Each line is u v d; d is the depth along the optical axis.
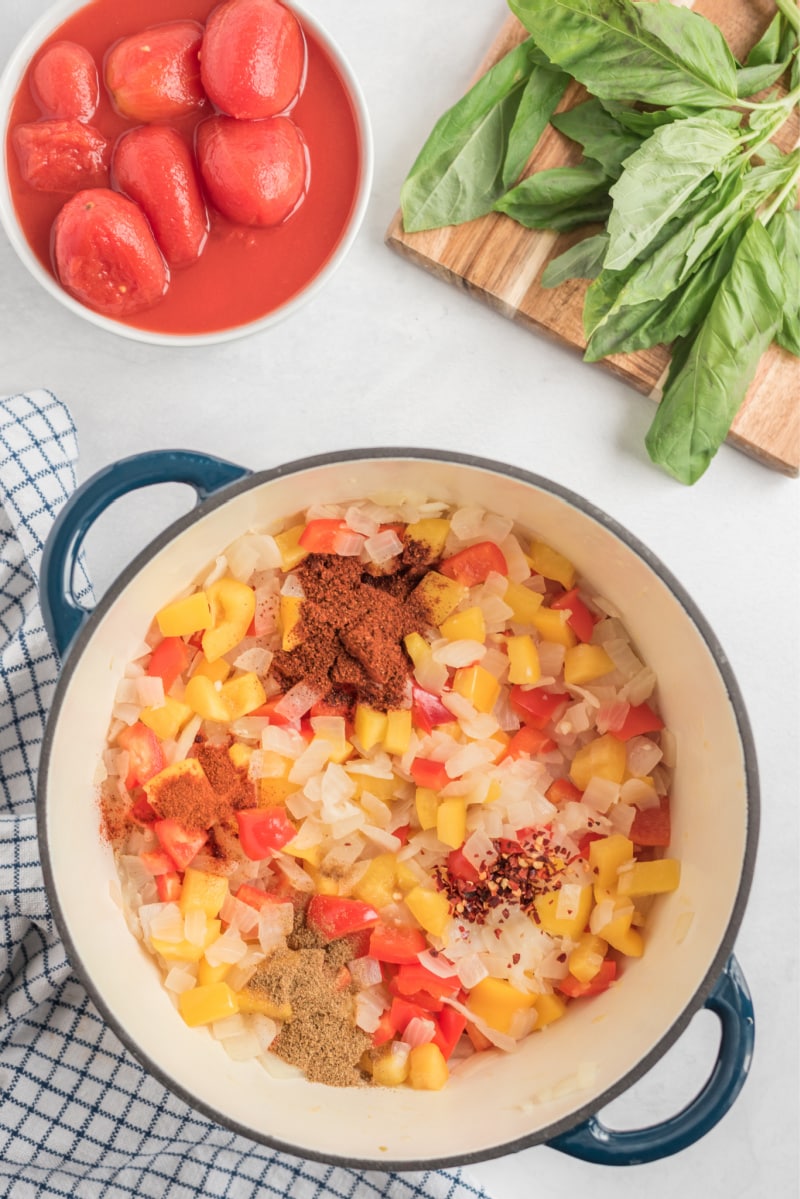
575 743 0.69
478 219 0.69
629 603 0.67
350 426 0.72
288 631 0.66
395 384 0.72
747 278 0.66
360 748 0.67
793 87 0.68
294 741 0.67
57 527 0.61
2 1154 0.69
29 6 0.70
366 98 0.71
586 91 0.69
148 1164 0.70
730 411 0.67
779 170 0.66
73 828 0.63
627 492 0.72
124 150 0.65
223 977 0.66
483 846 0.67
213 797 0.66
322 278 0.66
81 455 0.72
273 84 0.64
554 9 0.63
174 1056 0.63
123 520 0.72
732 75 0.65
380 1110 0.65
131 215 0.64
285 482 0.62
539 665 0.68
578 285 0.69
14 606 0.71
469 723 0.67
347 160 0.66
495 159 0.68
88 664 0.62
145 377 0.72
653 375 0.70
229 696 0.67
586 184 0.67
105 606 0.60
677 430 0.67
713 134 0.64
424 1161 0.60
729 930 0.61
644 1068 0.61
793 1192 0.73
